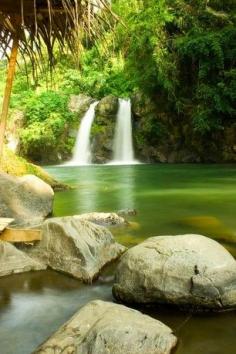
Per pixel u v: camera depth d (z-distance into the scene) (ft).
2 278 15.53
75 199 33.96
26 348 10.73
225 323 11.68
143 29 75.10
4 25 14.48
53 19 14.34
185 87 76.28
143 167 68.59
